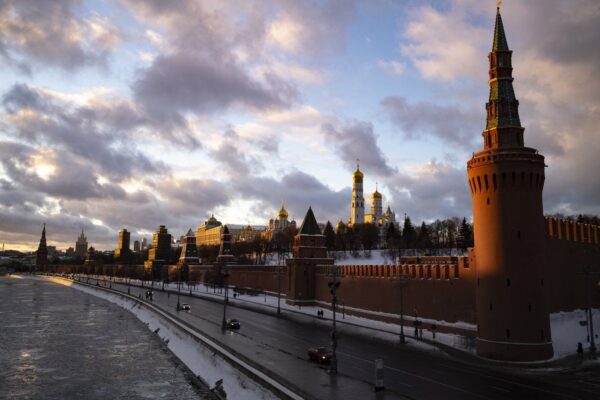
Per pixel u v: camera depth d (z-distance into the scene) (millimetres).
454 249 149000
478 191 52469
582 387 36969
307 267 108188
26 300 143250
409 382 38156
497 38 55375
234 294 129875
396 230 198125
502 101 53625
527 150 50906
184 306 101438
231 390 39969
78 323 91688
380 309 78250
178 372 51344
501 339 48438
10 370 52562
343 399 31422
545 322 48594
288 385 33656
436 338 60344
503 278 49219
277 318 86875
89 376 49812
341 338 62688
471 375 41188
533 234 49844
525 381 39156
